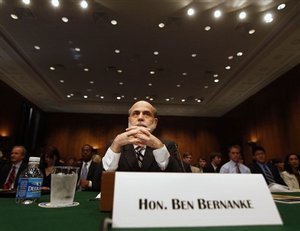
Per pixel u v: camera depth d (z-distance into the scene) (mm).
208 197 594
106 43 5492
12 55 5984
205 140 10805
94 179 1538
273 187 1728
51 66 6598
